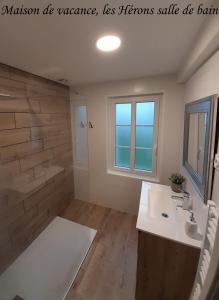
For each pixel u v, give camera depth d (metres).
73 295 1.47
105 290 1.51
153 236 1.19
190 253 1.11
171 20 0.91
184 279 1.17
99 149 2.63
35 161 2.02
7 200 1.67
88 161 2.77
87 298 1.45
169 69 1.81
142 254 1.25
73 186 2.97
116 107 2.47
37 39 1.10
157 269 1.24
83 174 2.87
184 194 1.60
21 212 1.85
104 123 2.49
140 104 2.32
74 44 1.19
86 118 2.61
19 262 1.78
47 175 2.25
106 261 1.79
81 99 2.57
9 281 1.59
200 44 1.01
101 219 2.49
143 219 1.35
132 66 1.70
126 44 1.21
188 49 1.30
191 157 1.48
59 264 1.76
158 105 2.20
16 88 1.69
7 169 1.64
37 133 2.02
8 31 0.99
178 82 1.94
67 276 1.63
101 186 2.76
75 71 1.83
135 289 1.43
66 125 2.62
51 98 2.24
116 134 2.58
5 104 1.58
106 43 1.19
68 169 2.77
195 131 1.35
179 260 1.15
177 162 2.16
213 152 0.97
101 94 2.41
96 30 1.00
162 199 1.72
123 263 1.77
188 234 1.17
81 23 0.93
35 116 1.97
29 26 0.94
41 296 1.47
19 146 1.77
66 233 2.20
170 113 2.08
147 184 2.02
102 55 1.40
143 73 1.95
